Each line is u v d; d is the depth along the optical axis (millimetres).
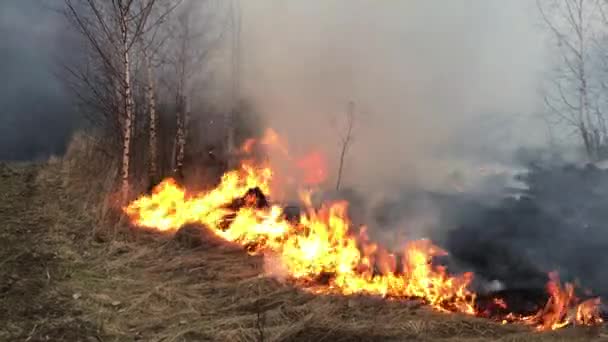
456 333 5105
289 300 6020
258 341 4844
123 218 9484
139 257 7730
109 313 5547
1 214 9531
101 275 6805
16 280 6223
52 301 5707
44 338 4781
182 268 7270
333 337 4879
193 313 5699
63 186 11914
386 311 5688
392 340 4828
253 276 6949
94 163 13516
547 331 5070
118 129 12906
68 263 7059
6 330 4887
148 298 6051
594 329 5078
